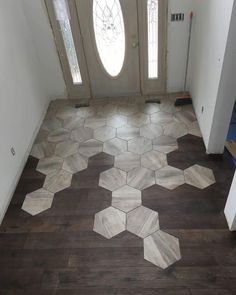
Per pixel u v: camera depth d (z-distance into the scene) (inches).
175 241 76.3
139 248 75.4
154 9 118.1
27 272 73.0
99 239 78.9
